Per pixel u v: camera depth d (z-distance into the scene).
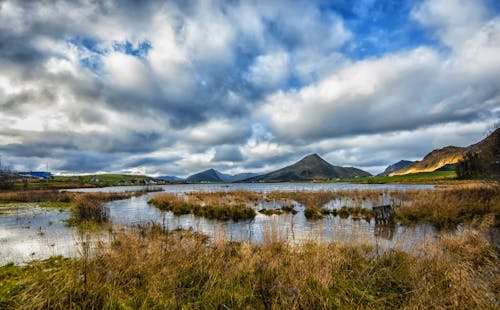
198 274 6.29
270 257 7.68
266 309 5.01
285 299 5.00
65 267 6.20
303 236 12.52
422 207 18.81
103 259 6.92
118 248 8.20
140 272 6.31
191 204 25.80
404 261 6.99
